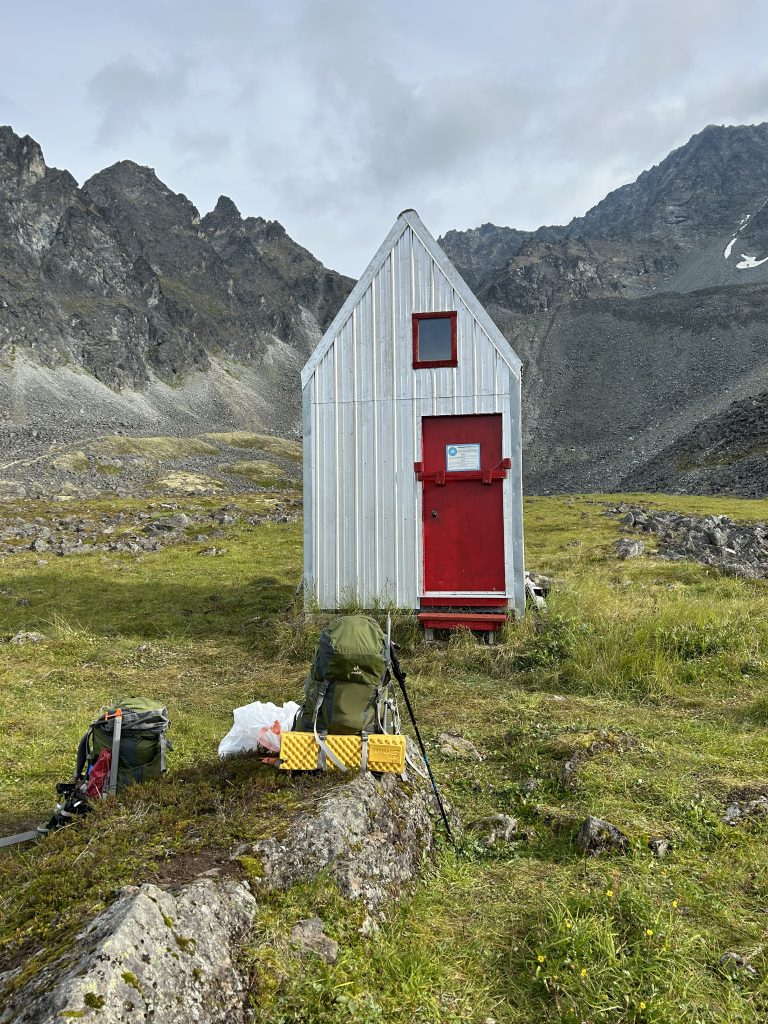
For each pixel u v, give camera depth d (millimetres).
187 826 4250
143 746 5082
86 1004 2512
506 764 6859
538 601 13141
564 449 165000
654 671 9648
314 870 3904
